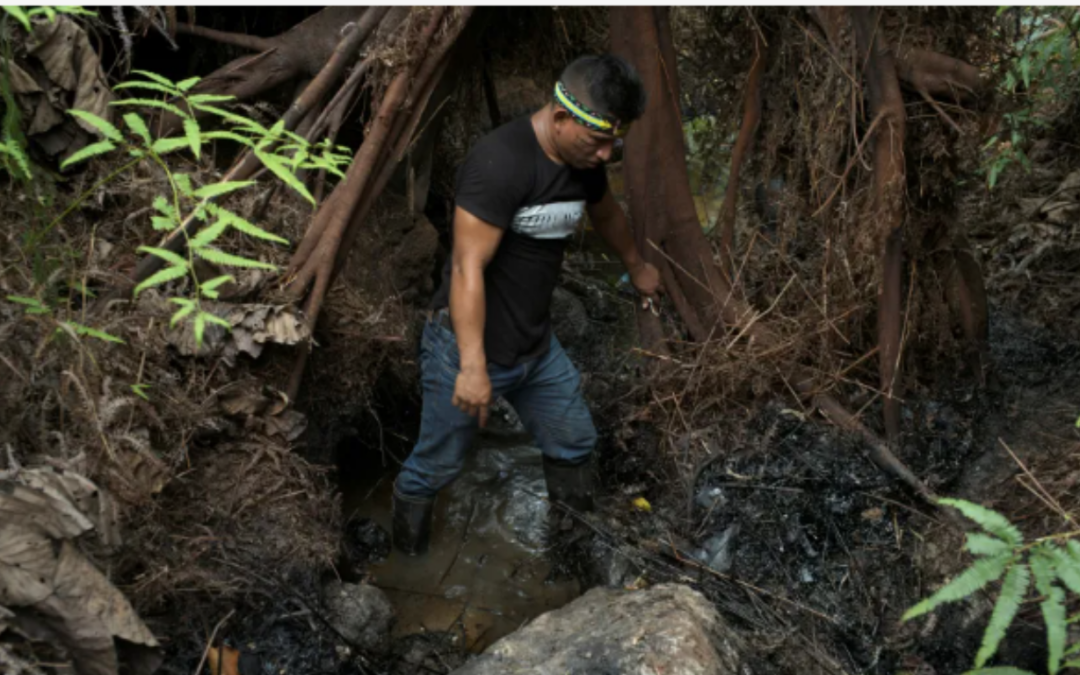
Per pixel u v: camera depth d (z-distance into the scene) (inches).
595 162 96.2
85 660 79.4
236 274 111.7
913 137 116.3
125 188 116.7
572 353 171.2
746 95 130.9
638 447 133.3
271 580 100.9
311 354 123.4
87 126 115.0
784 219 132.3
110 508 87.7
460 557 126.6
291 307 110.6
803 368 128.5
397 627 115.0
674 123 126.7
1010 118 126.7
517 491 138.3
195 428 104.0
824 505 118.3
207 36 139.2
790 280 129.0
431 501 119.6
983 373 133.0
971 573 61.2
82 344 93.3
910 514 115.6
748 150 133.8
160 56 147.5
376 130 115.4
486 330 104.2
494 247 96.5
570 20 161.3
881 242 117.3
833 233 122.3
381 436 133.6
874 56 110.7
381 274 145.3
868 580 110.3
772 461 123.9
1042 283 155.5
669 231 130.3
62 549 79.9
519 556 127.1
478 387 96.7
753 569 114.2
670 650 87.2
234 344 107.6
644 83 123.6
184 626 95.0
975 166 123.2
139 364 102.7
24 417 90.0
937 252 126.3
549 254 102.2
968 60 116.0
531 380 111.2
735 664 92.9
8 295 91.5
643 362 142.5
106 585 81.5
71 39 112.0
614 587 115.4
